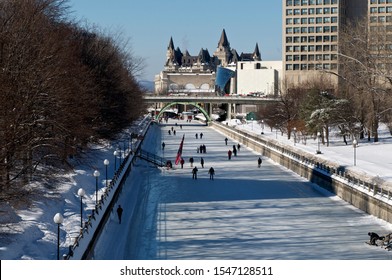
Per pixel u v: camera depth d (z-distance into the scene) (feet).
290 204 289.74
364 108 452.76
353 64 449.89
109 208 248.52
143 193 325.21
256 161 472.44
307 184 350.43
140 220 255.29
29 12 262.67
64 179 266.98
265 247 211.20
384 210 248.32
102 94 393.70
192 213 270.67
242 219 257.14
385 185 259.60
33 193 216.74
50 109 255.29
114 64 450.71
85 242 182.50
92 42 439.22
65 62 301.43
